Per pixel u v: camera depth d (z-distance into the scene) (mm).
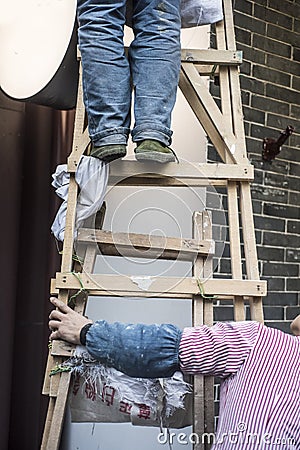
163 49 1927
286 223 3502
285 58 3566
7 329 2752
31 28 2520
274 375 1670
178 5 2000
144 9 1958
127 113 1934
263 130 3422
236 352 1704
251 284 1970
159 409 1895
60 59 2320
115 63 1898
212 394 1915
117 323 1844
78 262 2037
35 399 2791
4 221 2797
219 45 2176
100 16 1899
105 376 1886
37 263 2848
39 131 2916
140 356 1716
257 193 3373
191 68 2121
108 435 2766
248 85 3367
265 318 3350
